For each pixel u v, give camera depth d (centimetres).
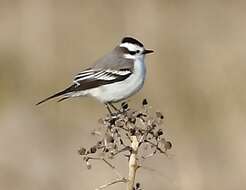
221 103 1747
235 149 1573
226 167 1516
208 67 1934
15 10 2284
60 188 1503
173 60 1998
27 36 2166
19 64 2097
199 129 1672
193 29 2156
